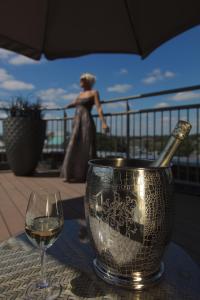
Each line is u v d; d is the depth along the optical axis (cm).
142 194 60
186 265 72
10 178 412
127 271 62
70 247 82
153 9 229
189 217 225
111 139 436
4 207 252
